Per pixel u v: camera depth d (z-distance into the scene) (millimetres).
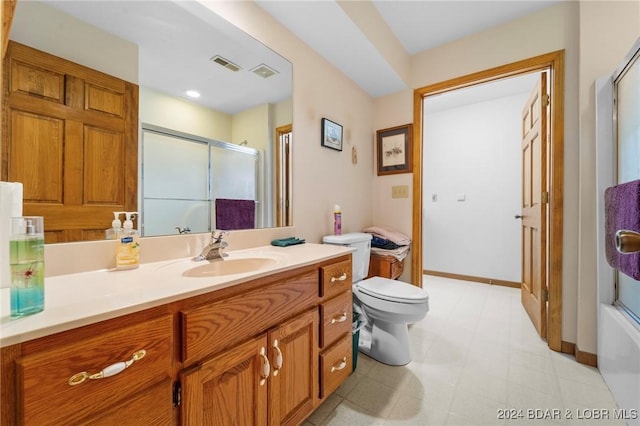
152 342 636
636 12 1488
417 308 1552
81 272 886
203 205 1267
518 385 1441
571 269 1719
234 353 813
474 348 1821
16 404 472
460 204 3531
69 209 873
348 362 1353
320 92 1909
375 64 2020
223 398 789
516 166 3176
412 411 1269
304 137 1780
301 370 1067
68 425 515
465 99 3291
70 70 886
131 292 682
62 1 877
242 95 1423
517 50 1915
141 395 617
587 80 1584
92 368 544
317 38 1719
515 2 1771
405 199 2455
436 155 3707
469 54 2115
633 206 995
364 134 2484
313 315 1121
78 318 526
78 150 896
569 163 1722
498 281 3281
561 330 1755
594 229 1578
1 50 613
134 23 1042
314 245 1562
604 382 1447
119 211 990
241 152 1430
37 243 554
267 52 1513
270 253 1291
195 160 1234
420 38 2158
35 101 812
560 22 1767
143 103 1066
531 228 2260
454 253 3578
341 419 1223
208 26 1255
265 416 913
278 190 1616
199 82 1245
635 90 1290
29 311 535
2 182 700
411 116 2416
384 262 2160
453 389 1419
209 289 748
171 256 1129
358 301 1833
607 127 1484
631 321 1280
